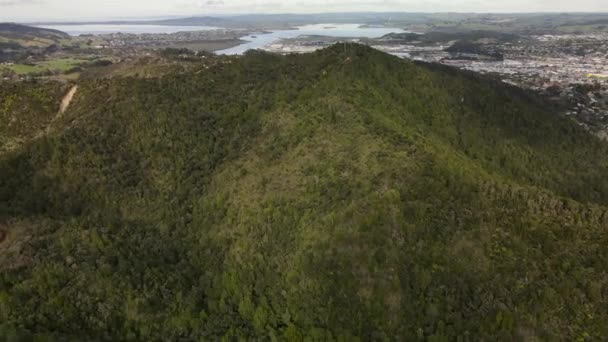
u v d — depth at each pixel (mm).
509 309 53312
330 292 56125
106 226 76188
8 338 51250
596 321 51875
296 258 61156
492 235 60312
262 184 76312
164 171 88438
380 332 52469
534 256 58312
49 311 58531
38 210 78938
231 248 70688
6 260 64125
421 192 63625
